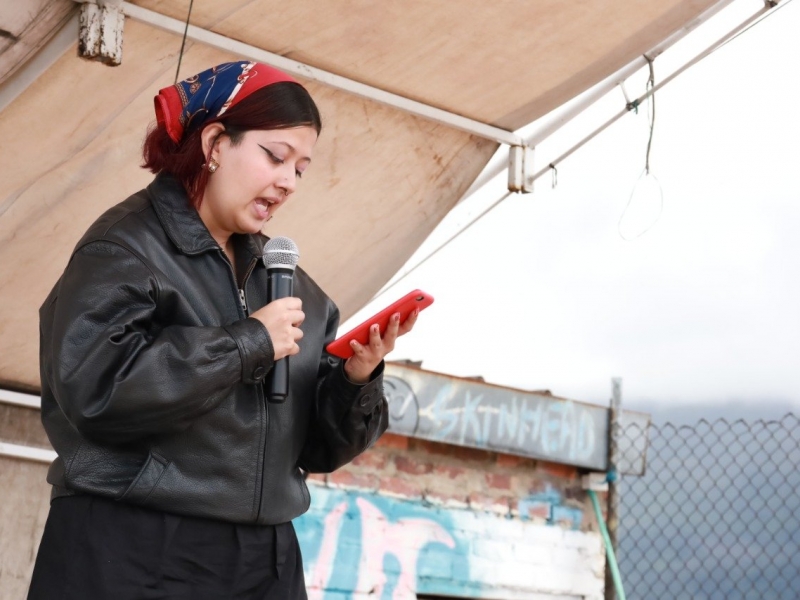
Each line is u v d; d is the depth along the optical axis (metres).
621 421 6.29
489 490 5.97
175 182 2.14
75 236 3.49
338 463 2.29
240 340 1.95
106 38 2.84
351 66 3.40
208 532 2.03
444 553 5.70
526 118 3.77
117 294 1.96
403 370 5.61
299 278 2.35
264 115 2.10
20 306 3.65
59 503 2.02
